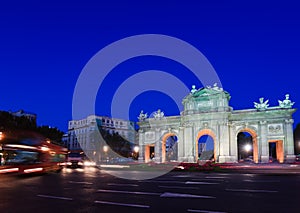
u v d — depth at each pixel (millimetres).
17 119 66312
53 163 36688
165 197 13859
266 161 61969
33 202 12719
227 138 65062
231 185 18891
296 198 13305
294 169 35188
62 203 12406
